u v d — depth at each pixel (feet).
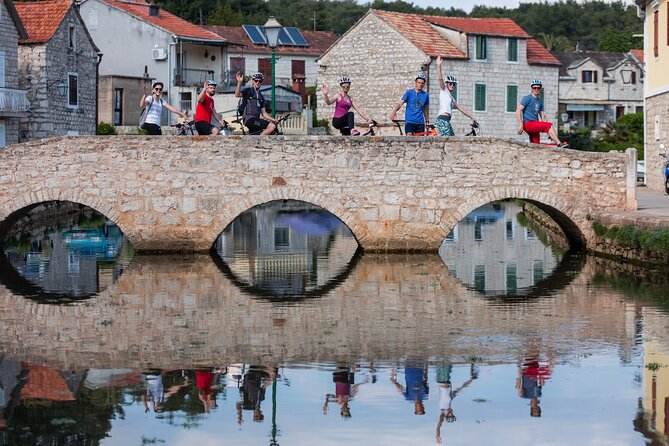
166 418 45.70
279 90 226.38
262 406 47.34
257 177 94.07
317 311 68.90
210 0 383.04
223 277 85.40
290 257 100.42
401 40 222.07
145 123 95.55
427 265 91.40
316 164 94.12
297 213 169.99
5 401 47.78
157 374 52.26
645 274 84.48
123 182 94.58
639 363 53.47
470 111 228.22
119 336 60.75
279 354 56.18
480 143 94.32
